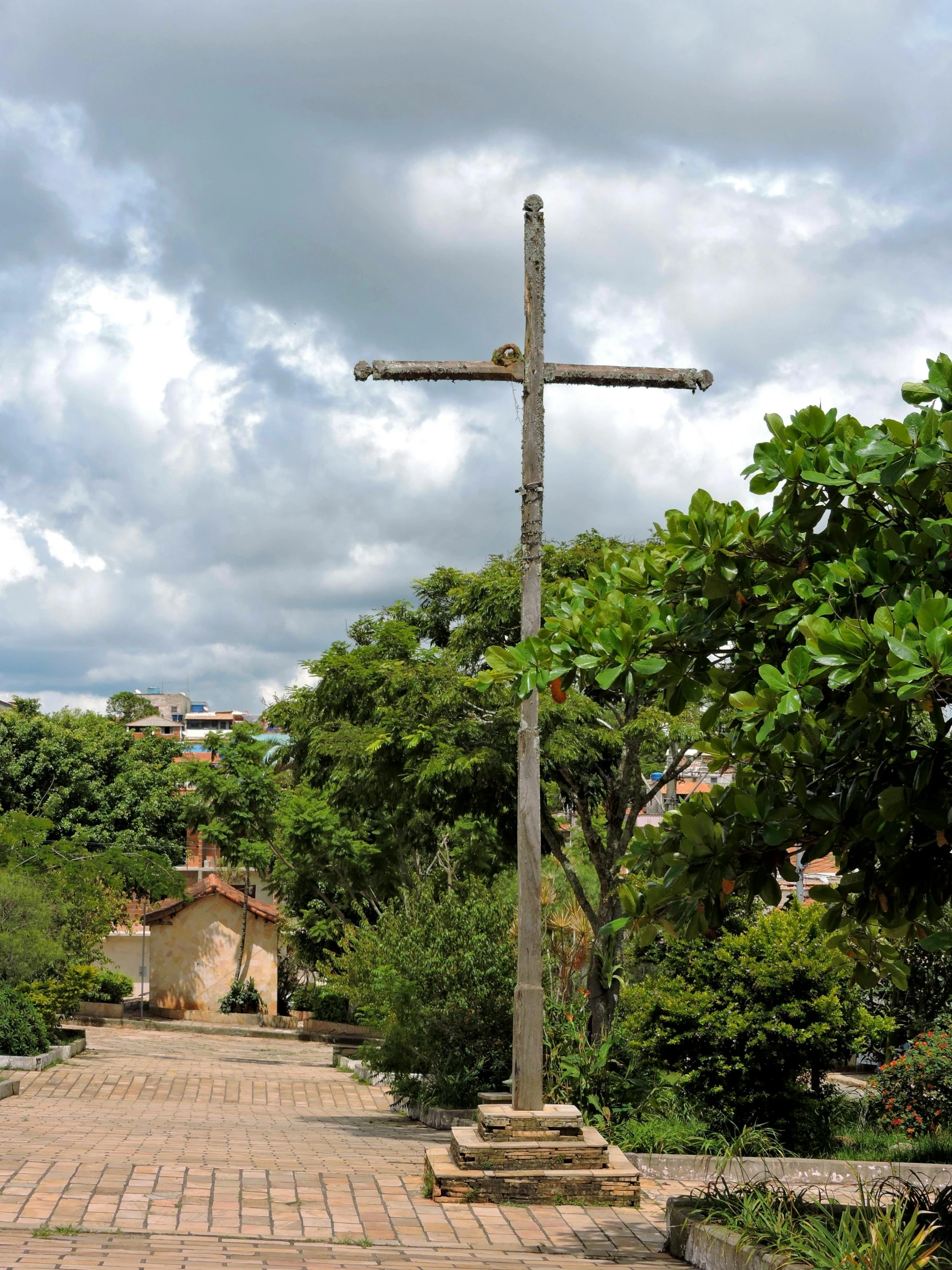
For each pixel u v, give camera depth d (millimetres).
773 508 6484
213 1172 9852
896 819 5969
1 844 30297
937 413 5840
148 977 53531
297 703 26094
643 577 6879
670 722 17578
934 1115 15617
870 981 7457
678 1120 13719
